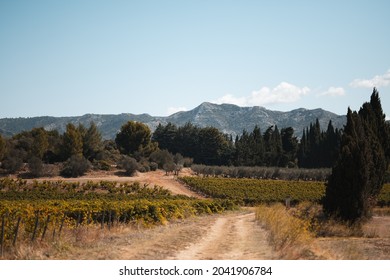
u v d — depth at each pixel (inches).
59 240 577.9
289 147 4909.0
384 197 2138.3
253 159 4566.9
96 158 3752.5
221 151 4945.9
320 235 959.6
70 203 1215.6
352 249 619.8
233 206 2006.6
